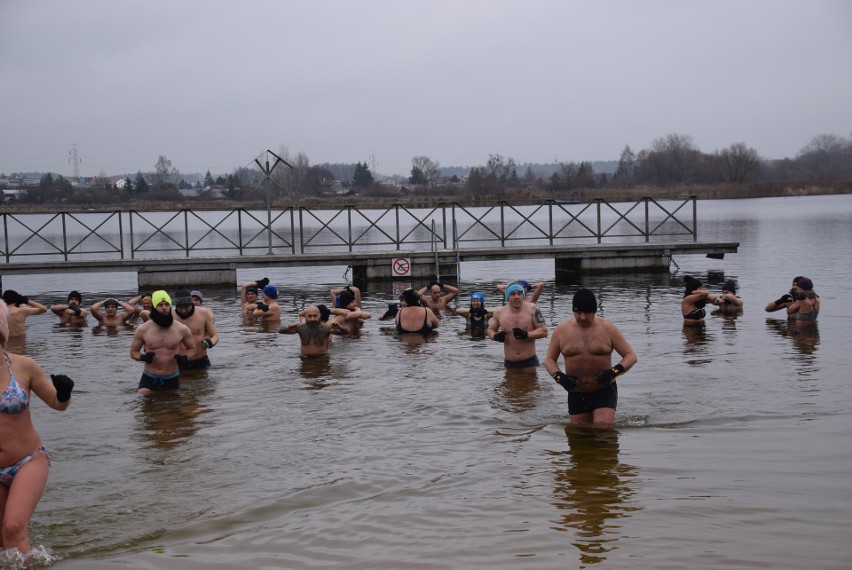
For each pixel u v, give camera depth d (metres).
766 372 10.61
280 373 11.23
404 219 65.38
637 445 7.62
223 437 8.21
